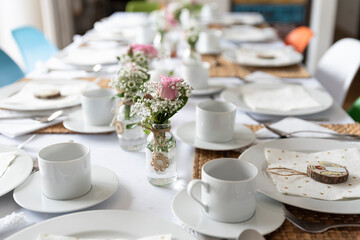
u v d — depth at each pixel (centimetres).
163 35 194
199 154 90
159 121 75
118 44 206
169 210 69
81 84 137
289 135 99
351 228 63
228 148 90
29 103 117
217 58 188
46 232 58
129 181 78
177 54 199
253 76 155
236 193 61
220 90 136
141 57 117
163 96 73
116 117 94
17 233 57
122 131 91
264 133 101
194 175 80
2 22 332
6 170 77
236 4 458
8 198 71
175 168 78
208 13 312
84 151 73
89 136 101
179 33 249
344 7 652
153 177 76
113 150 93
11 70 181
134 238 58
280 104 118
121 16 300
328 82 186
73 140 98
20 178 73
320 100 122
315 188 71
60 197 68
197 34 170
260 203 69
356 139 97
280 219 64
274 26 466
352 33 648
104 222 61
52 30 382
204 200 64
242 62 168
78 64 162
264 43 221
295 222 64
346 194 69
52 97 122
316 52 446
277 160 81
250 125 108
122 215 62
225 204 61
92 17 448
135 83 90
